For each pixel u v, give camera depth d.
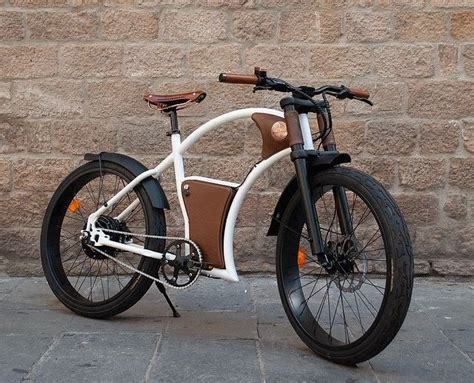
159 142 4.89
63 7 4.84
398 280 2.97
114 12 4.83
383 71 4.82
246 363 3.24
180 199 3.76
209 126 3.74
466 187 4.85
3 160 4.90
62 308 4.18
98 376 3.07
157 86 4.86
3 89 4.87
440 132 4.83
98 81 4.86
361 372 3.16
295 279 3.55
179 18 4.82
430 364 3.28
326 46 4.82
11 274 4.96
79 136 4.89
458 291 4.67
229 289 4.64
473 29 4.80
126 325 3.82
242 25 4.81
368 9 4.80
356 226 4.31
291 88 3.40
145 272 3.80
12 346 3.44
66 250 4.73
